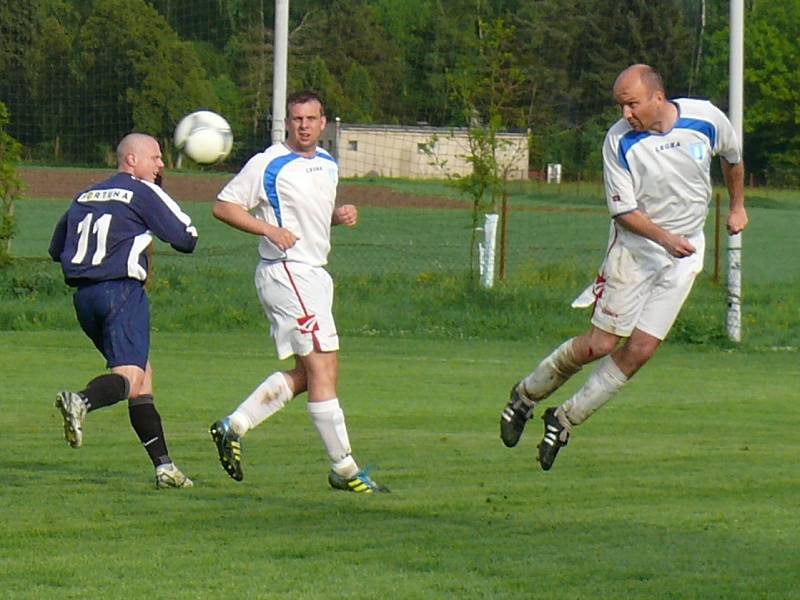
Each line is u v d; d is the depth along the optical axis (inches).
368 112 6382.9
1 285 1982.0
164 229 708.7
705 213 686.5
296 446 888.3
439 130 3216.0
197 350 1555.1
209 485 721.6
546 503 660.1
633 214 658.8
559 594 476.1
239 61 5182.1
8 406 1077.8
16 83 3043.8
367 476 705.6
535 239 3779.5
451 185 2063.2
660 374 1386.6
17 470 769.6
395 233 3937.0
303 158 708.7
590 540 569.3
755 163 4785.9
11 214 2158.0
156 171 734.5
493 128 2014.0
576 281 2166.6
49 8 4035.4
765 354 1616.6
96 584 487.2
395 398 1175.6
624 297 675.4
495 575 505.4
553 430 694.5
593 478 746.2
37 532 579.5
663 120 666.2
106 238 703.1
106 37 3757.4
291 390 724.0
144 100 3804.1
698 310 1883.6
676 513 632.4
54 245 733.3
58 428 958.4
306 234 706.2
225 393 1191.6
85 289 708.0
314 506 653.9
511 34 2087.8
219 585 486.9
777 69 4392.2
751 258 3526.1
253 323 1830.7
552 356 695.7
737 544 561.0
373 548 553.0
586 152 4621.1
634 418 1061.1
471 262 2026.3
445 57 6569.9
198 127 820.6
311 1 6638.8
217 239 3774.6
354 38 6589.6
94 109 3149.6
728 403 1163.9
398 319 1833.2
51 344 1577.3
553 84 4598.9
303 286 704.4
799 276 2987.2
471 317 1838.1
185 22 2947.8
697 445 900.6
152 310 1862.7
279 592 477.1
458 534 582.6
